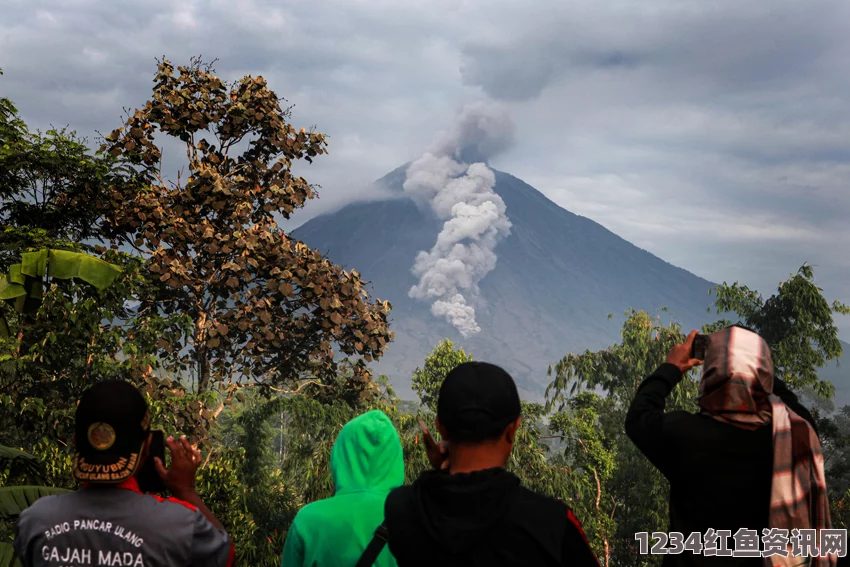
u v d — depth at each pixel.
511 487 2.08
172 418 19.80
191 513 2.51
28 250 18.47
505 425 2.16
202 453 20.58
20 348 16.73
